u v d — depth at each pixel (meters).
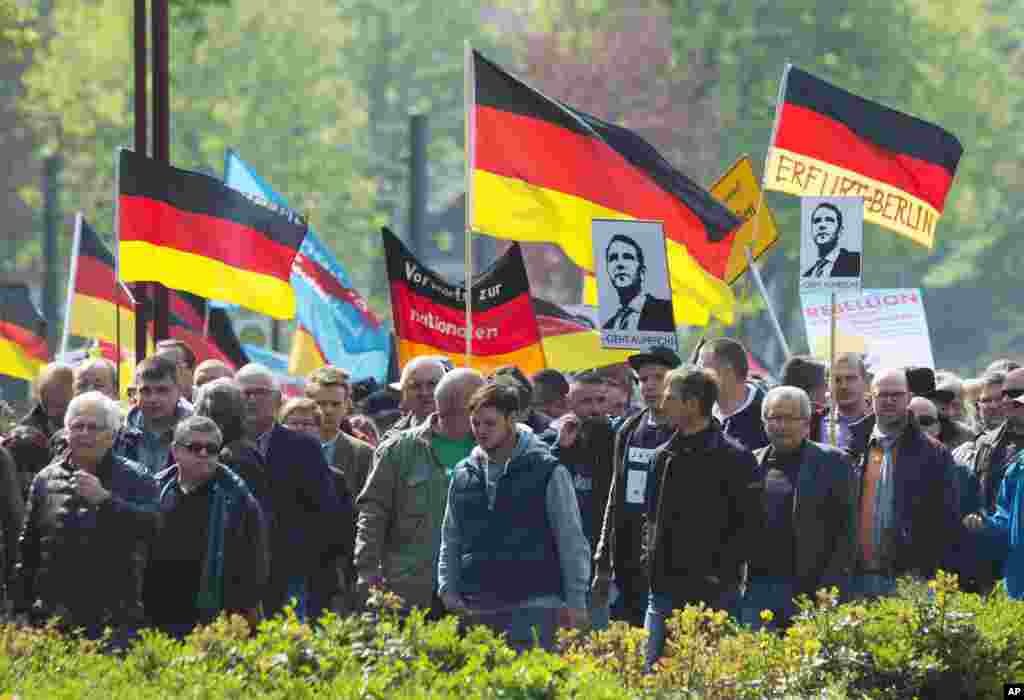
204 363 38.16
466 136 40.56
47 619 28.64
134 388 39.00
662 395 31.23
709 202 40.66
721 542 31.00
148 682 24.91
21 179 168.00
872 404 38.81
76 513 28.81
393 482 32.31
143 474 29.42
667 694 27.22
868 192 46.81
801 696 28.28
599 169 40.47
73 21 188.75
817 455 33.75
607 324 37.00
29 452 35.56
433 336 43.72
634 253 36.81
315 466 32.78
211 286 44.25
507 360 43.78
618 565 33.59
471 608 30.05
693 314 41.09
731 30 191.50
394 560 32.34
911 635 30.95
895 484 36.19
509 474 29.95
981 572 37.75
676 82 193.62
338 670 25.44
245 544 29.20
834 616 30.83
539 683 24.81
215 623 26.31
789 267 188.25
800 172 46.84
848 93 46.62
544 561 29.98
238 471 31.44
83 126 174.38
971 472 39.38
